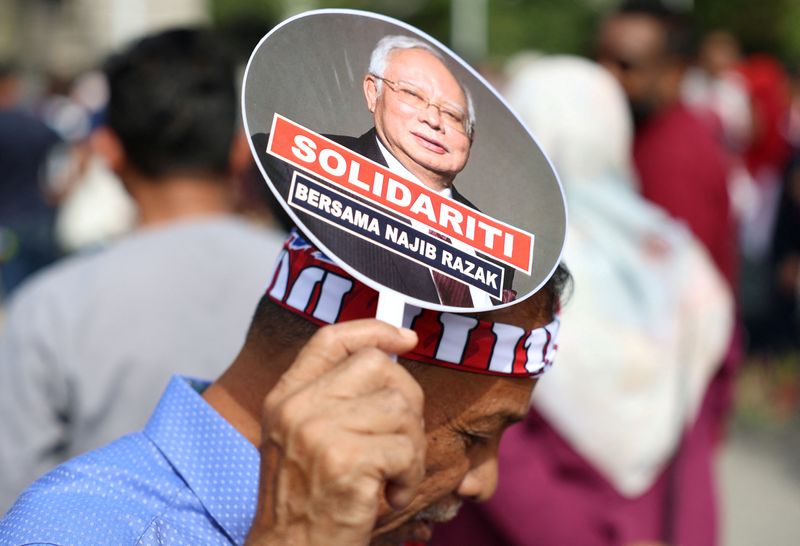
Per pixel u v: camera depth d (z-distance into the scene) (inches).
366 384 78.3
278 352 95.6
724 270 293.0
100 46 1382.9
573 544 178.1
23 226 580.4
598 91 210.4
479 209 92.9
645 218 198.8
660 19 291.7
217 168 182.5
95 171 470.3
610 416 182.7
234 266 171.0
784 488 416.2
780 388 506.0
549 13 2586.1
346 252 85.3
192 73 179.6
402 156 90.5
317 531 77.1
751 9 1053.2
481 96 97.5
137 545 91.7
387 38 94.7
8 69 626.5
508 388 96.4
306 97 88.4
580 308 185.2
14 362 167.5
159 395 164.7
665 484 192.9
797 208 506.9
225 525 95.7
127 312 166.1
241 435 97.5
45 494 94.0
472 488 102.9
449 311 87.7
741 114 522.3
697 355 200.2
